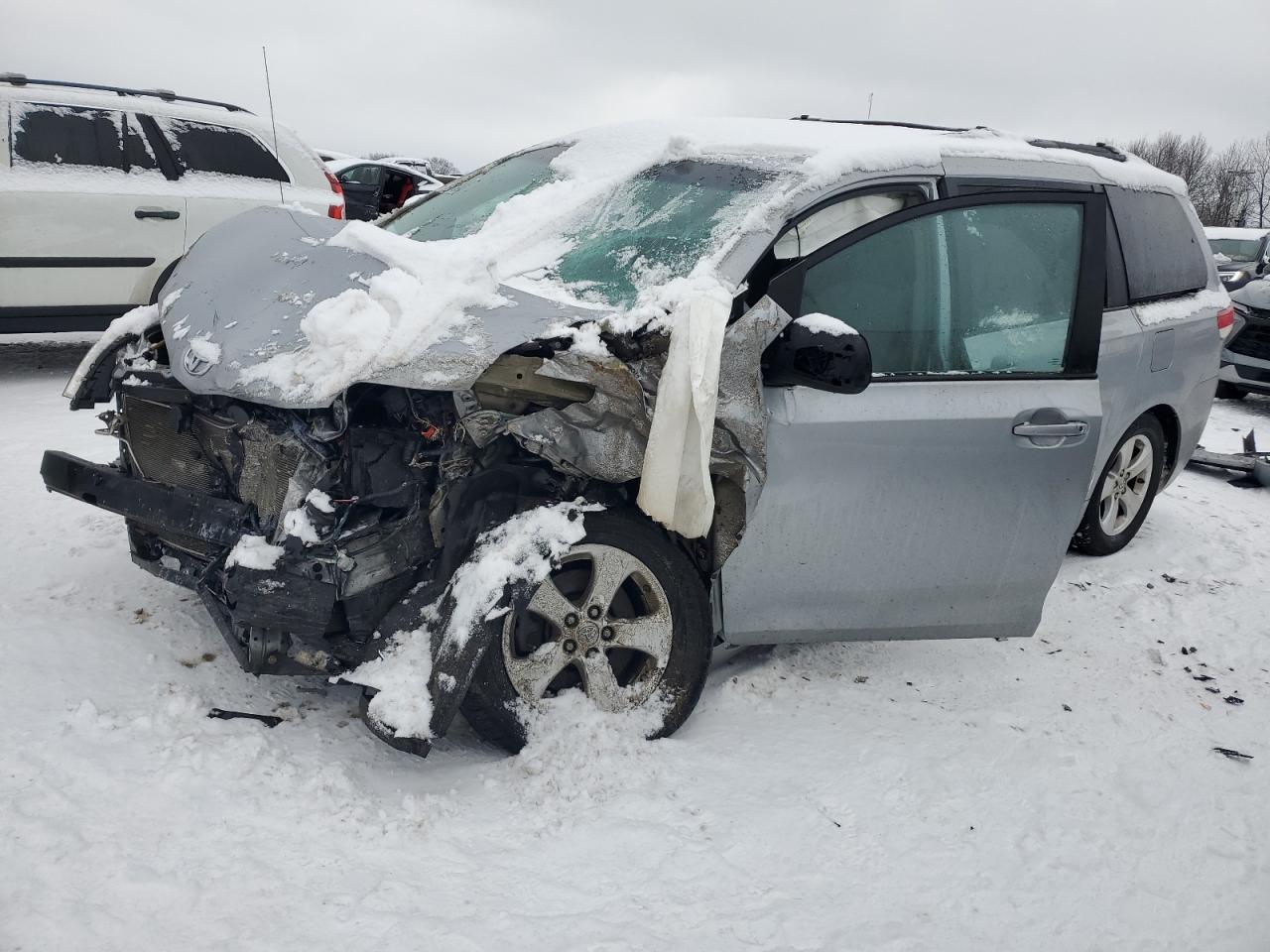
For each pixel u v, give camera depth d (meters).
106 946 2.14
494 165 4.40
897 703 3.56
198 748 2.79
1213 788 3.22
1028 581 3.53
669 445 2.73
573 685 3.09
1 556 4.04
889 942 2.44
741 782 2.98
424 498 2.83
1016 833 2.91
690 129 3.79
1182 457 5.48
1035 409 3.38
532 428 2.72
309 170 8.27
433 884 2.45
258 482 2.86
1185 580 5.05
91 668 3.17
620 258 3.23
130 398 3.18
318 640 2.76
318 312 2.72
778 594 3.25
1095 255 3.59
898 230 3.31
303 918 2.28
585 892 2.48
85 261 7.11
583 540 2.94
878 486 3.22
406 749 2.66
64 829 2.45
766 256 3.13
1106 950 2.51
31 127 7.01
